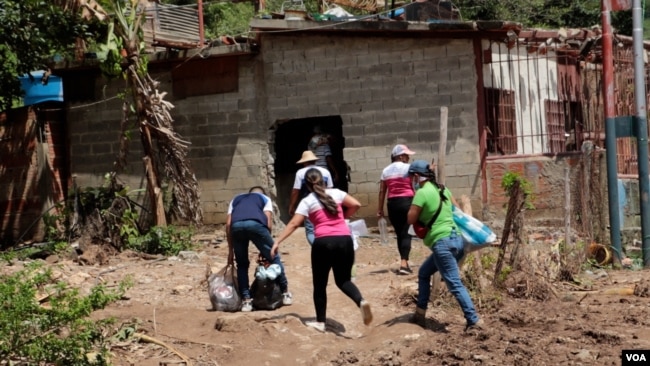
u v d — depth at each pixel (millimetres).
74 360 7172
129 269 12117
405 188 11500
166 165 15188
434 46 15117
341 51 15633
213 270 11930
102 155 16953
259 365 7789
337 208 8688
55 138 16938
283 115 15953
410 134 15266
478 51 14922
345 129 15633
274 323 8828
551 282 10797
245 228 9477
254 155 16094
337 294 10555
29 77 16484
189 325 8953
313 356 7930
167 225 15742
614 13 27891
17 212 16703
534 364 7461
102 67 14688
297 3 18859
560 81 18625
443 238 8477
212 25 28031
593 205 13906
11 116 16734
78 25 15188
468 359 7656
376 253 13766
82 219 14297
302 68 15844
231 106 16219
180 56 16016
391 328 8797
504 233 10258
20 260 13320
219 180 16297
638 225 15125
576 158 14359
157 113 14992
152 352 8211
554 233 13297
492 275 10312
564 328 8664
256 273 9711
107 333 8469
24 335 7117
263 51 16031
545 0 28609
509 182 10344
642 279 11234
